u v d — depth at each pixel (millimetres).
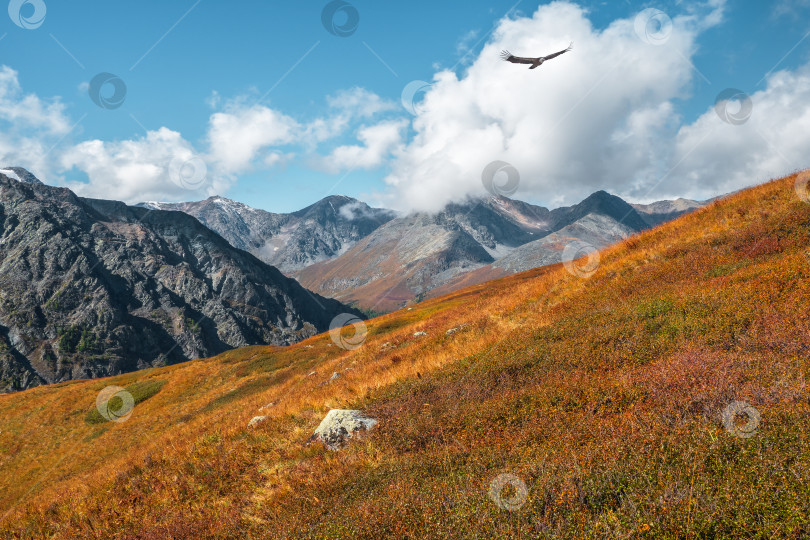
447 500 4867
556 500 4055
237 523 6891
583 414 6535
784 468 3539
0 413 42875
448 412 8727
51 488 23766
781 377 5445
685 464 4059
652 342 9047
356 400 12352
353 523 5008
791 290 9062
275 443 10641
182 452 11695
